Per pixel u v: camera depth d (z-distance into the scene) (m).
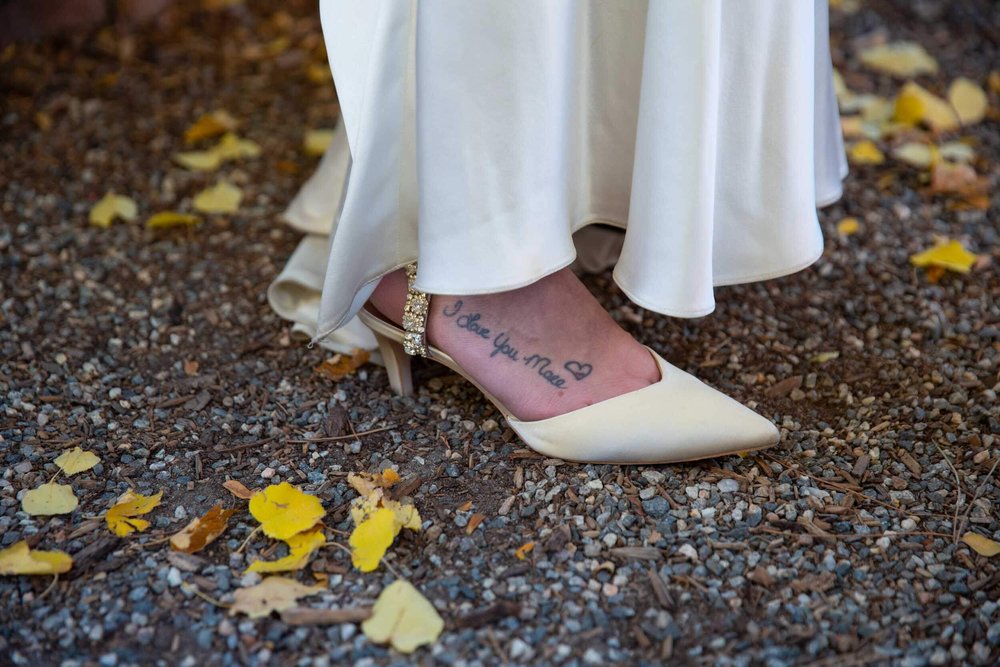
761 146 1.12
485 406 1.34
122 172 1.94
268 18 2.54
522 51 1.01
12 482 1.20
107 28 2.45
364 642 1.00
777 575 1.08
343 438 1.29
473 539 1.13
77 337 1.48
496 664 0.98
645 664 0.98
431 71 1.02
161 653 0.99
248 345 1.47
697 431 1.16
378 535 1.09
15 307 1.54
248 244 1.73
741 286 1.60
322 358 1.44
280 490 1.14
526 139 1.05
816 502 1.17
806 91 1.10
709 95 1.03
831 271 1.64
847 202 1.83
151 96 2.20
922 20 2.52
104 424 1.31
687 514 1.16
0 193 1.86
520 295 1.23
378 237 1.16
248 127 2.11
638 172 1.10
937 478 1.22
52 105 2.14
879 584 1.07
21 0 2.36
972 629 1.02
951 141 2.03
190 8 2.54
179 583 1.06
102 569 1.08
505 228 1.08
